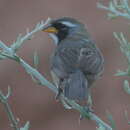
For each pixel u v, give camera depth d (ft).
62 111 49.34
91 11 51.88
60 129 48.80
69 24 27.37
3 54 23.03
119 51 49.57
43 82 23.91
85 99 22.63
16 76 49.73
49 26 27.63
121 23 49.85
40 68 48.80
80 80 23.09
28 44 48.93
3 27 51.47
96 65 23.97
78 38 26.61
